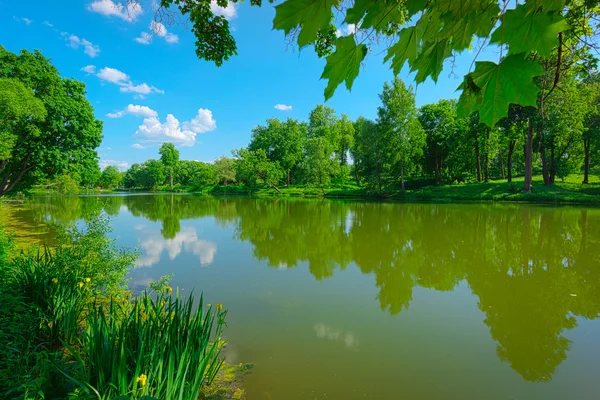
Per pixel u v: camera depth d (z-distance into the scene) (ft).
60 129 47.93
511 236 36.60
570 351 13.76
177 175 265.13
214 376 11.57
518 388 11.38
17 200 106.83
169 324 9.57
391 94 99.55
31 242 32.37
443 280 23.29
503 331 15.62
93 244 18.35
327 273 25.43
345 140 160.76
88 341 8.64
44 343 11.16
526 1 3.12
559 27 3.13
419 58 3.80
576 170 105.91
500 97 3.32
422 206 74.13
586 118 71.97
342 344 14.46
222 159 197.98
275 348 14.05
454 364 12.89
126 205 93.45
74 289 13.42
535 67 3.10
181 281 23.38
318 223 50.83
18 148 43.04
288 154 160.15
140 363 7.57
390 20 3.51
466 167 114.11
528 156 76.79
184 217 62.03
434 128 112.68
